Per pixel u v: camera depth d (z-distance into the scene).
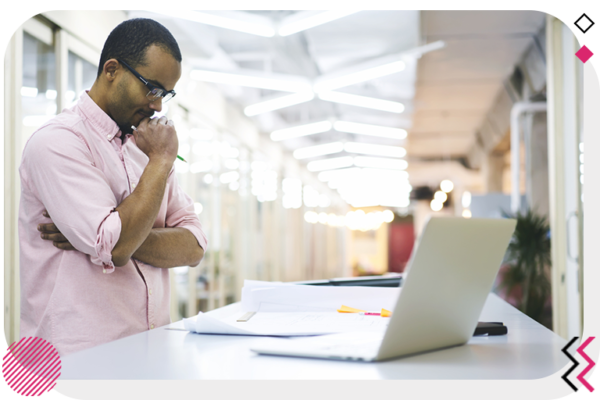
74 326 1.26
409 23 4.47
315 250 15.62
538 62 5.59
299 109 8.29
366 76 4.98
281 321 1.13
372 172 15.23
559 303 3.99
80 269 1.28
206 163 6.52
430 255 0.79
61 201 1.25
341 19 4.40
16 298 2.71
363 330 1.03
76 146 1.31
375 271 24.66
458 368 0.78
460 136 11.27
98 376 0.74
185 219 1.61
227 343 0.97
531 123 6.00
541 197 5.77
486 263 0.93
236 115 7.84
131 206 1.29
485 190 12.20
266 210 9.98
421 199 21.20
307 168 14.23
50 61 3.21
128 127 1.46
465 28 5.36
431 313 0.85
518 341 1.01
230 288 7.66
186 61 5.20
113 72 1.38
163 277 1.50
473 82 7.25
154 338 1.03
